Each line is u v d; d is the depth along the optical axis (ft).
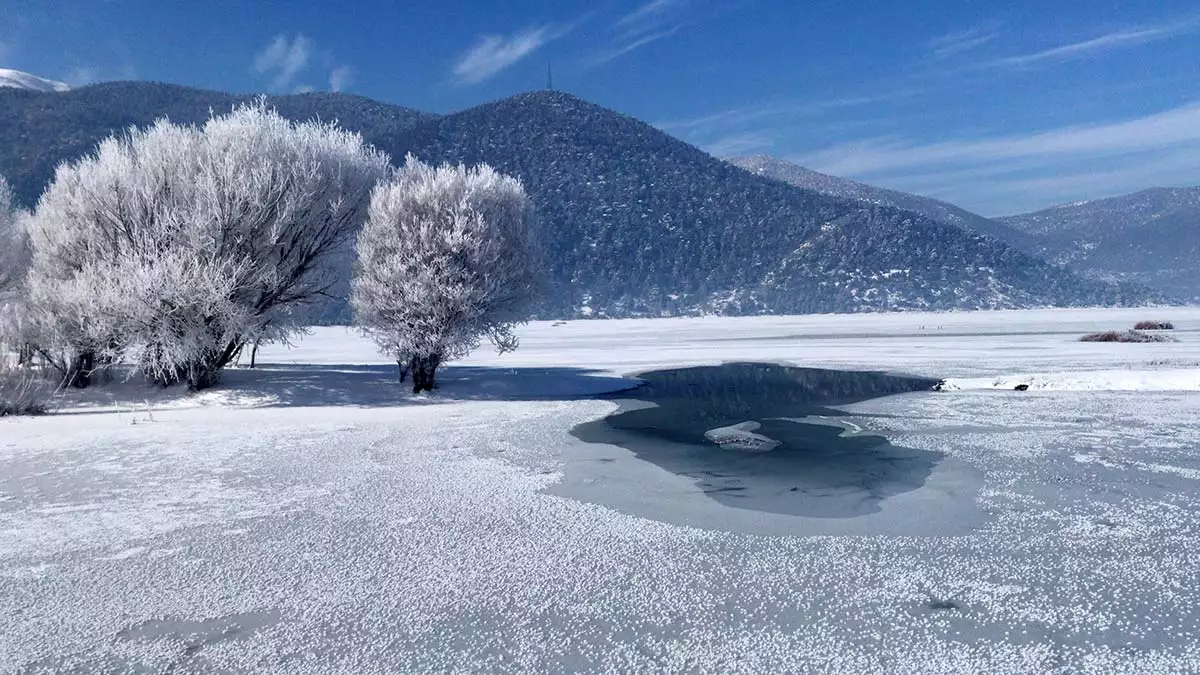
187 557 22.89
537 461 36.76
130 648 17.02
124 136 65.00
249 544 24.07
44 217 62.49
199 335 56.70
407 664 16.22
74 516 27.09
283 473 33.91
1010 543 24.02
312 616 18.69
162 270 54.08
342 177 70.03
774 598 19.67
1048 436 42.86
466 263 63.46
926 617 18.43
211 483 32.01
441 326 62.03
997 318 299.99
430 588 20.43
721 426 47.47
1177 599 19.38
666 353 119.44
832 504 28.94
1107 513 27.35
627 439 42.93
